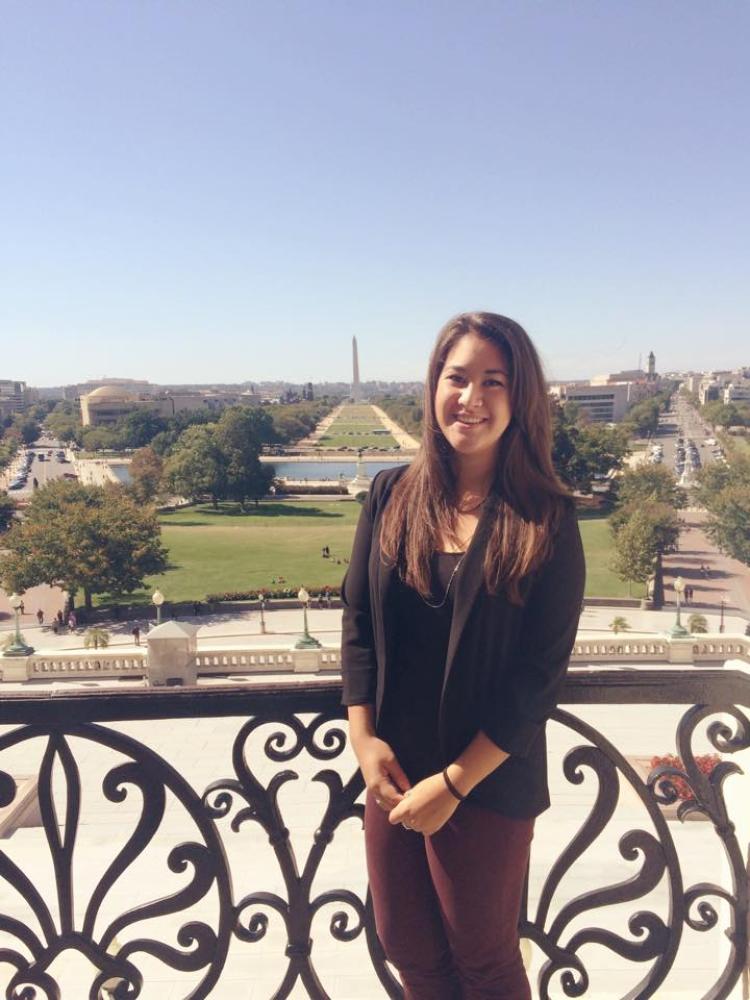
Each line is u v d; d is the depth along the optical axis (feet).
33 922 16.98
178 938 8.11
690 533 199.41
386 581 7.27
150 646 75.56
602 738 8.05
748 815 9.34
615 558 135.23
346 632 7.80
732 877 8.32
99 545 128.98
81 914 17.87
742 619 121.19
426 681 7.26
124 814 45.24
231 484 256.73
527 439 7.22
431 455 7.46
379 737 7.48
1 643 112.98
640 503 150.82
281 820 8.08
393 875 7.62
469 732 7.11
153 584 148.77
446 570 7.09
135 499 241.55
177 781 7.86
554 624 6.95
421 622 7.19
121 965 8.07
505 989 7.54
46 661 78.48
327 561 165.07
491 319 7.30
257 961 15.55
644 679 7.93
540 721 6.91
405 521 7.34
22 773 52.65
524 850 7.39
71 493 167.12
